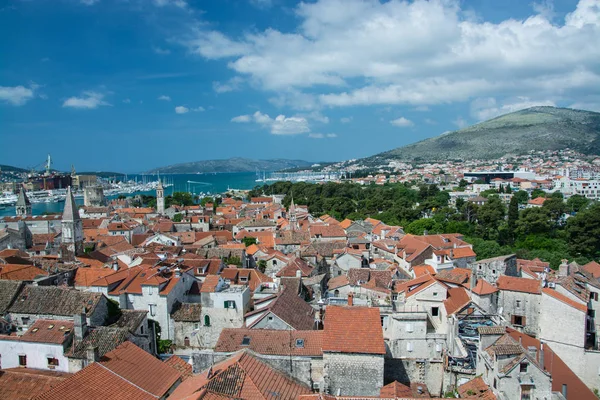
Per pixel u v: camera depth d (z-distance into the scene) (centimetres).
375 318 6091
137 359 5725
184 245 15562
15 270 9012
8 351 6712
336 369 5725
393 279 10469
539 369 5259
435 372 6519
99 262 11519
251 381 4756
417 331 6875
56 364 6569
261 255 14038
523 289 7994
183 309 8881
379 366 5694
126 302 8788
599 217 15262
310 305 8081
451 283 8531
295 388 5206
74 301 7744
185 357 8106
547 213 18938
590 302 8106
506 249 15162
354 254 12456
